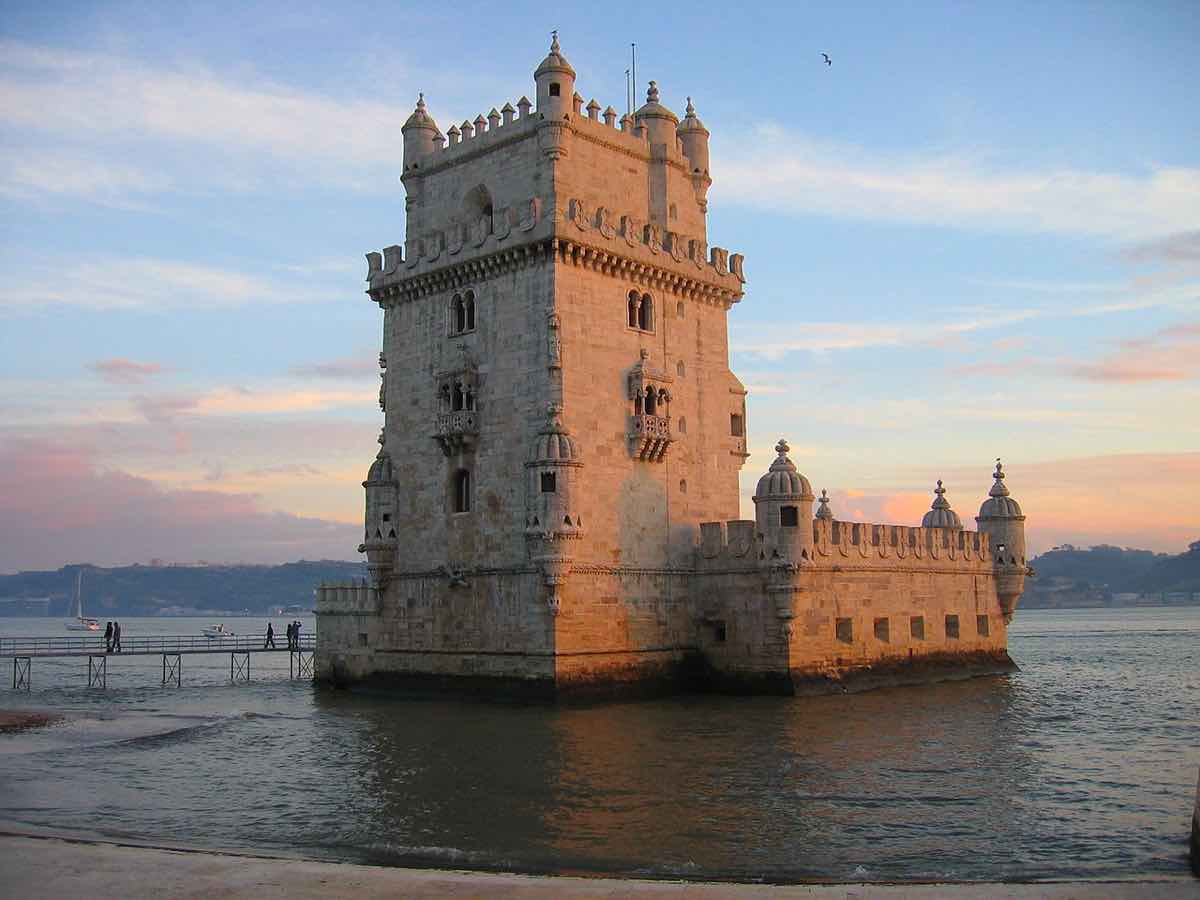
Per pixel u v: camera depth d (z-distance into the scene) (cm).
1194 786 3884
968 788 3825
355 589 6844
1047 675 8962
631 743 4662
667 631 6338
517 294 6103
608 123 6469
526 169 6219
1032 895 2338
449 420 6231
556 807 3500
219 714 5781
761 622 6231
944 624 7462
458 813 3425
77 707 6353
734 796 3666
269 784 3906
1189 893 2345
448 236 6438
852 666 6544
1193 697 6900
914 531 7225
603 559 6000
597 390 6094
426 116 6888
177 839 3119
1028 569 8119
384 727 5200
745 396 7481
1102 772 4134
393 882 2444
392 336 6788
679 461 6556
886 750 4547
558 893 2355
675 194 6788
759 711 5616
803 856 2958
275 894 2352
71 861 2627
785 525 6144
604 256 6156
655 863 2880
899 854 2981
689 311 6756
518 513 5950
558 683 5694
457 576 6178
